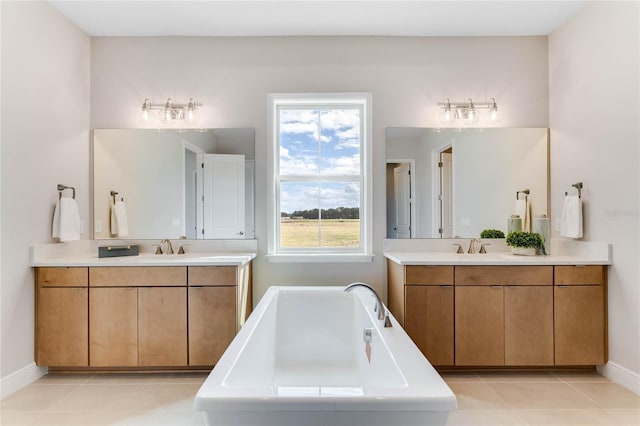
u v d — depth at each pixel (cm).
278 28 296
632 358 227
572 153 280
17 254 233
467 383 238
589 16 262
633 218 227
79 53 293
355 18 282
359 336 225
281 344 245
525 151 308
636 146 224
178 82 308
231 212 308
